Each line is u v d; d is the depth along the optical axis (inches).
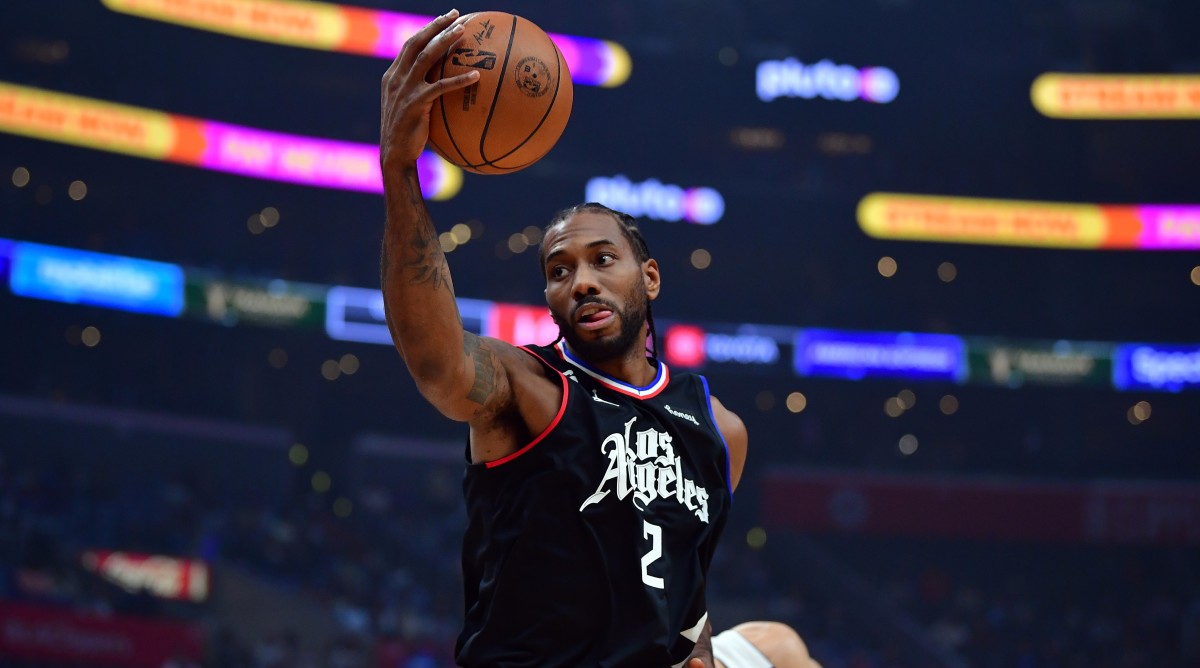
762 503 1086.4
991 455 1158.3
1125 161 1163.9
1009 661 947.3
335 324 1008.9
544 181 1093.1
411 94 96.9
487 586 103.1
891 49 1144.8
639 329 110.3
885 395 1174.3
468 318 1046.4
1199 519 1053.2
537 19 1115.9
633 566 101.2
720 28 1142.3
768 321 1171.3
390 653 728.3
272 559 827.4
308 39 978.1
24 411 885.2
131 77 1040.8
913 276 1195.9
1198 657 931.3
